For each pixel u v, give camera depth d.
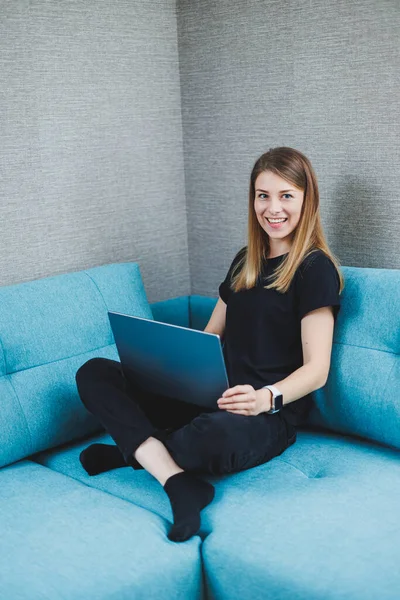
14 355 2.01
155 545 1.56
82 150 2.48
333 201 2.33
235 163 2.59
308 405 2.02
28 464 1.98
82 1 2.40
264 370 1.99
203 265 2.81
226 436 1.74
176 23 2.66
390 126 2.13
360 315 1.96
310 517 1.60
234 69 2.51
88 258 2.55
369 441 2.00
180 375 1.81
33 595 1.42
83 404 2.00
